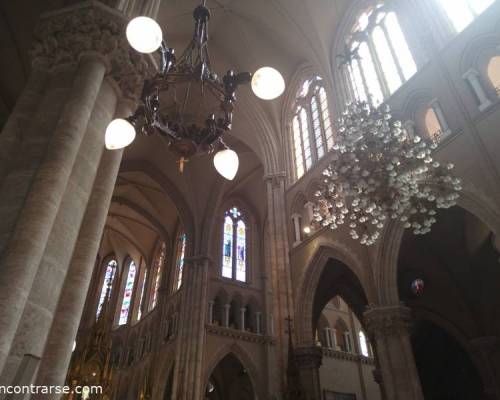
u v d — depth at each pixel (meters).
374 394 27.48
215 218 28.77
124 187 31.20
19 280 5.23
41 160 6.74
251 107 21.77
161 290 30.36
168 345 26.55
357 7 18.62
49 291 5.88
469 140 11.54
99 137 7.82
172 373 26.89
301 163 19.98
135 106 8.99
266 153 21.20
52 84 7.88
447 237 16.84
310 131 19.83
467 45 12.51
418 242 16.70
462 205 11.30
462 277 17.30
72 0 12.56
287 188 19.72
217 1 19.55
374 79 16.55
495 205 10.44
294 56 21.72
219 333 24.53
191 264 26.62
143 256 36.12
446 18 13.87
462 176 11.45
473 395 19.64
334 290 19.58
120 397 29.42
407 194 9.49
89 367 22.33
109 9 8.38
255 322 26.58
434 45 13.61
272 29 20.55
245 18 20.53
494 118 11.14
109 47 8.23
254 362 24.67
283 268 17.45
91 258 7.20
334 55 19.06
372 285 13.54
